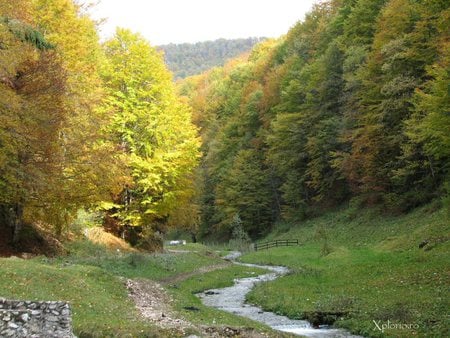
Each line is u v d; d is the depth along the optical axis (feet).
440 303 52.24
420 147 127.44
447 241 88.48
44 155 76.84
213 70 564.71
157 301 61.77
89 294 54.75
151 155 119.75
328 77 197.16
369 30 183.73
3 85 68.80
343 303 60.13
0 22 69.05
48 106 75.61
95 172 83.76
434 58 117.50
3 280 51.08
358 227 151.74
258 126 295.07
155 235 137.08
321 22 270.87
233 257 168.35
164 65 132.36
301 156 209.46
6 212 87.15
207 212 295.07
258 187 249.96
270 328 51.67
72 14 97.04
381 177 145.89
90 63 107.45
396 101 125.29
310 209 206.39
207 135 365.20
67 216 90.84
